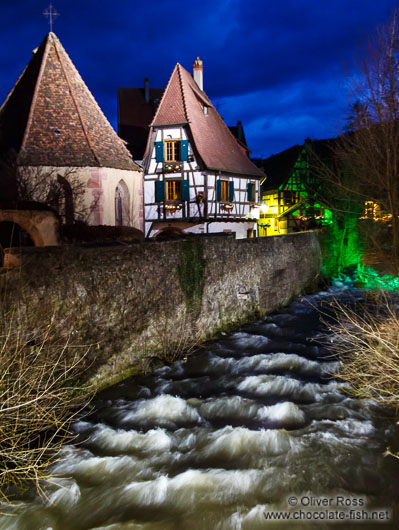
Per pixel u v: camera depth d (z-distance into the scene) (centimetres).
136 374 727
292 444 498
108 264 689
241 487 422
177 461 471
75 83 1734
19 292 527
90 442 509
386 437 504
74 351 606
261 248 1194
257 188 2575
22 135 1573
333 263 2005
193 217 2195
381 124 1157
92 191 1596
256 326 1077
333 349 862
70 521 378
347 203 2056
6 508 391
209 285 956
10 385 455
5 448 418
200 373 746
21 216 1208
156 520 379
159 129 2233
